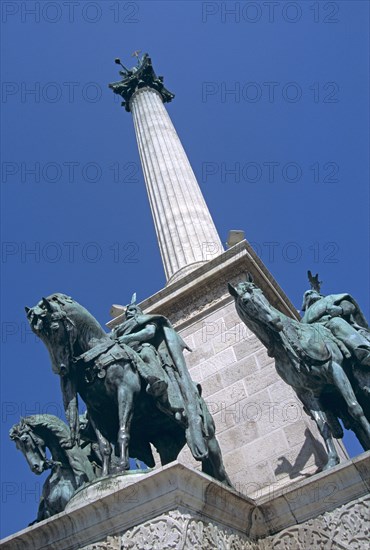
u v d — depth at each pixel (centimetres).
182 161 2034
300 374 942
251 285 996
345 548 752
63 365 870
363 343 948
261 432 1126
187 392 902
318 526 782
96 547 699
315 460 1036
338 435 930
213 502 745
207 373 1270
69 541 721
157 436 947
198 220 1789
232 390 1214
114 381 870
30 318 888
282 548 790
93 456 1013
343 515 773
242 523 792
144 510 701
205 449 840
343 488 788
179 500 698
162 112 2344
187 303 1423
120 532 701
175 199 1850
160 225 1823
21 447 979
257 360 1227
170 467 702
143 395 891
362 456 789
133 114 2441
